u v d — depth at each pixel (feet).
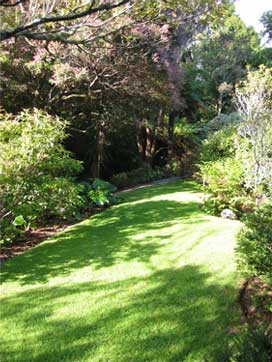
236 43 63.52
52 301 9.86
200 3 12.87
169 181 34.88
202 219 17.17
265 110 20.65
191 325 8.48
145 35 23.91
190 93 49.78
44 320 8.92
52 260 12.88
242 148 21.40
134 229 16.21
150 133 42.57
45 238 15.76
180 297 9.78
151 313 9.05
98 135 34.14
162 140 46.80
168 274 11.21
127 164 42.24
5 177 13.41
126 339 8.04
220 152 27.04
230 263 11.62
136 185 35.17
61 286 10.75
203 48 63.16
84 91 28.02
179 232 15.19
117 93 28.96
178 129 47.55
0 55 22.45
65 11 10.95
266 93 23.67
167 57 30.94
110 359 7.41
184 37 31.99
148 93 29.14
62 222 18.20
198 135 48.06
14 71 25.49
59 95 27.71
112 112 31.09
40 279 11.30
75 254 13.37
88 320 8.85
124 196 25.93
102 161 36.60
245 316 8.71
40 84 27.20
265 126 19.12
